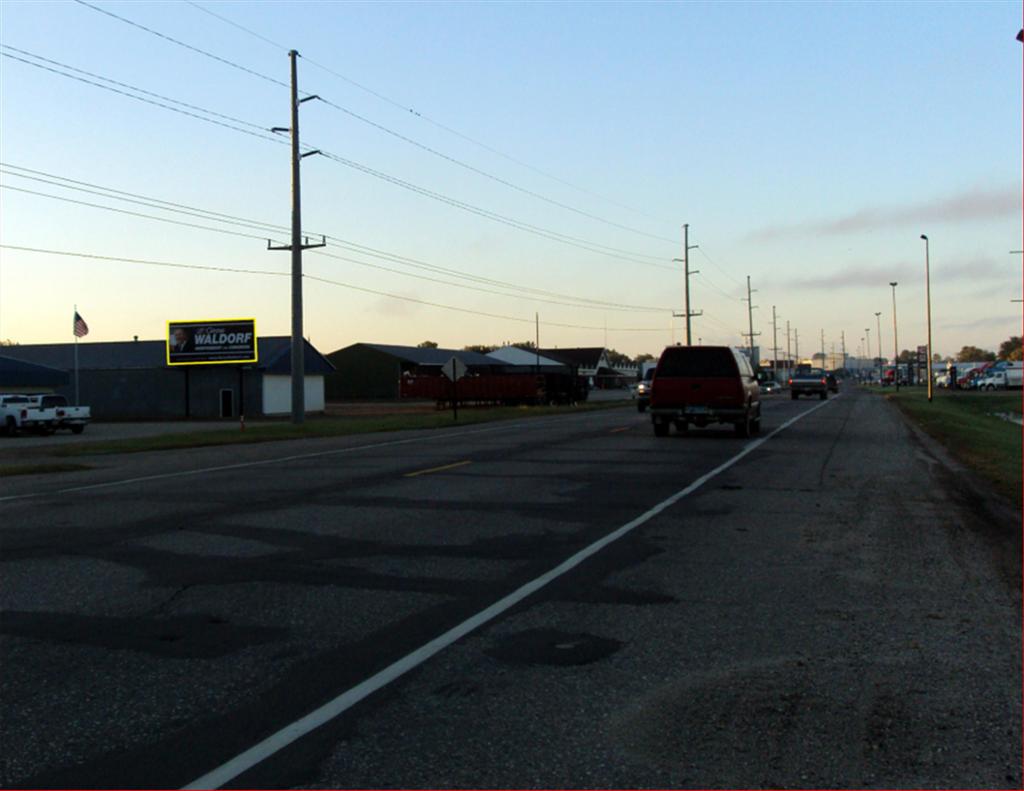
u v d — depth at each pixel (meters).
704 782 4.41
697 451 21.98
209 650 6.54
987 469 17.69
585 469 18.03
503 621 7.25
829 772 4.52
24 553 10.05
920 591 8.21
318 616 7.41
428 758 4.68
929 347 64.31
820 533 11.07
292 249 38.28
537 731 5.02
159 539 10.81
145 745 4.86
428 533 11.07
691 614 7.45
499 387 63.75
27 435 39.97
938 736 4.96
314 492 14.88
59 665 6.22
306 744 4.86
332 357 92.81
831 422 34.62
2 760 4.69
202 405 59.34
